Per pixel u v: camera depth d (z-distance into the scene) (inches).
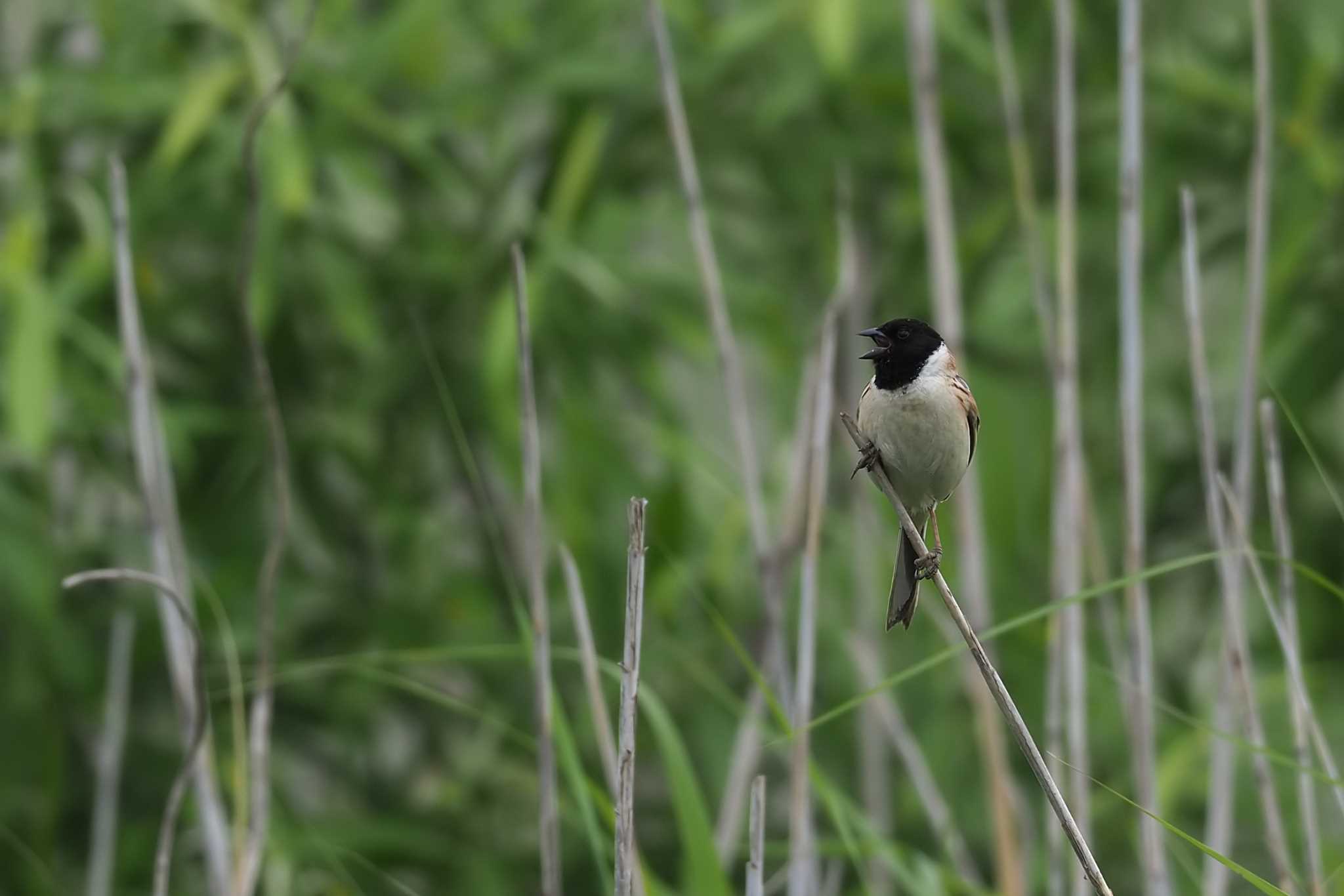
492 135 428.8
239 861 258.8
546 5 426.3
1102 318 428.8
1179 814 402.9
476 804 442.9
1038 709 416.2
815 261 437.1
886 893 322.0
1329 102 418.0
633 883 239.9
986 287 428.1
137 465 285.4
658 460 433.4
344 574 442.6
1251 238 291.0
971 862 414.9
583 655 245.3
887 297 431.2
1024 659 408.5
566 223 398.6
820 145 413.7
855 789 400.5
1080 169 429.4
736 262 434.6
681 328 405.1
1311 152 397.4
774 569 286.0
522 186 426.3
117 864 406.6
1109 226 424.8
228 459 430.3
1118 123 424.8
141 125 425.1
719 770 412.8
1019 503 409.7
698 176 424.5
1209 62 421.7
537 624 247.4
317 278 411.5
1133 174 295.1
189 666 287.4
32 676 402.6
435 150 427.8
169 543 289.7
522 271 249.4
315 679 424.8
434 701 440.1
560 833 435.5
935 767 413.7
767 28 392.5
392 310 429.7
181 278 428.5
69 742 423.2
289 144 380.2
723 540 404.2
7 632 402.0
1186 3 428.5
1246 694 261.6
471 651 252.5
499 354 381.1
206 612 414.6
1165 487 434.6
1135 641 280.7
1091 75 427.2
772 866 399.2
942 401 262.4
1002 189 431.2
